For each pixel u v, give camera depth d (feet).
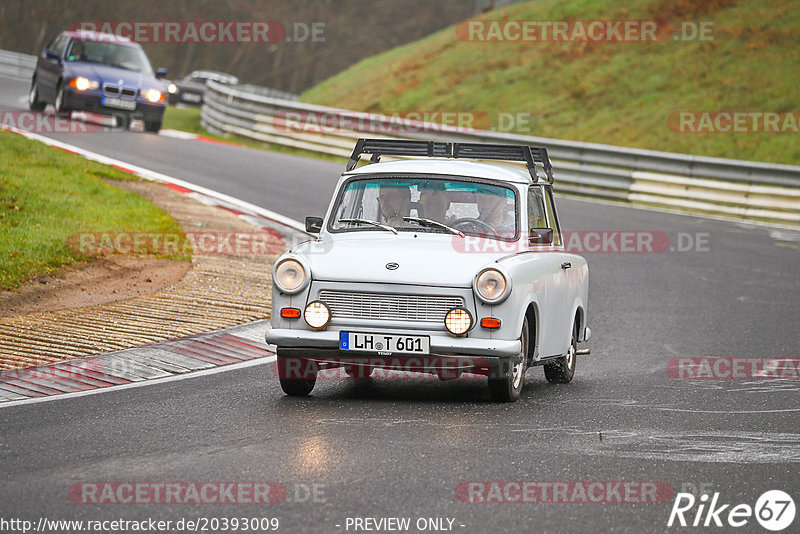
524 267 94.73
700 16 458.09
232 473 69.05
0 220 157.79
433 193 101.91
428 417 87.81
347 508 62.13
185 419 84.74
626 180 286.05
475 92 442.09
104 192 196.03
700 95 392.88
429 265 92.07
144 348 112.06
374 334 90.79
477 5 627.05
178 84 493.77
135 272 148.87
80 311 126.00
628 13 476.54
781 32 430.61
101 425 82.02
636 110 393.09
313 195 239.50
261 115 352.90
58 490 64.80
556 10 501.97
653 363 120.98
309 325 91.91
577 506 63.87
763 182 270.26
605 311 154.92
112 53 306.76
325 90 522.06
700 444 81.05
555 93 424.05
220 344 116.98
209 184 237.04
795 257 211.82
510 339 91.09
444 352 90.48
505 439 80.48
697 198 276.21
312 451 75.05
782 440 83.25
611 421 88.79
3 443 76.02
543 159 111.86
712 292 172.35
